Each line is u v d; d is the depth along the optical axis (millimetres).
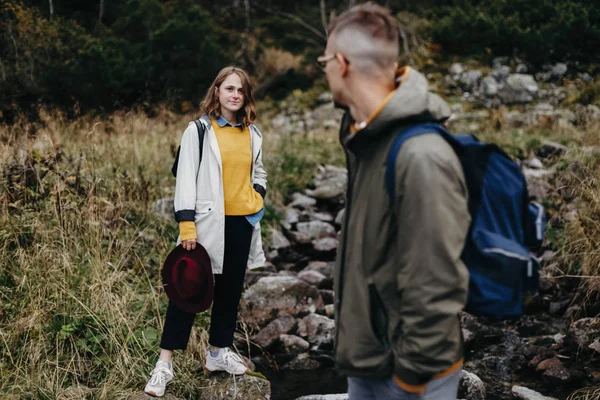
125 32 13641
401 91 1527
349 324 1639
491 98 13242
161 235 4891
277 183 7465
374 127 1538
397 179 1487
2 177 4371
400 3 17047
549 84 13539
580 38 14211
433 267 1438
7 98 10000
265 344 4070
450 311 1442
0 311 3312
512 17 14930
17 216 4027
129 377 3170
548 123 10812
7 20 11680
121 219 4445
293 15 17844
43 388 2980
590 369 3621
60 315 3447
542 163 8195
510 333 4234
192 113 11703
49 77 10719
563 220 5566
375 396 1797
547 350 3885
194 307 2943
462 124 11641
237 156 2988
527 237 1695
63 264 3707
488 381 3613
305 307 4559
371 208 1577
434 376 1549
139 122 8789
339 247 1754
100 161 5738
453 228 1448
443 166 1454
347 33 1600
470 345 4082
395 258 1558
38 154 4598
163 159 6914
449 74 14414
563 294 4703
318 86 15031
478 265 1590
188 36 12945
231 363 3164
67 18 13922
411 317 1470
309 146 9602
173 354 3387
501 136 9859
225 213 2990
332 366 3873
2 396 2859
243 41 16141
